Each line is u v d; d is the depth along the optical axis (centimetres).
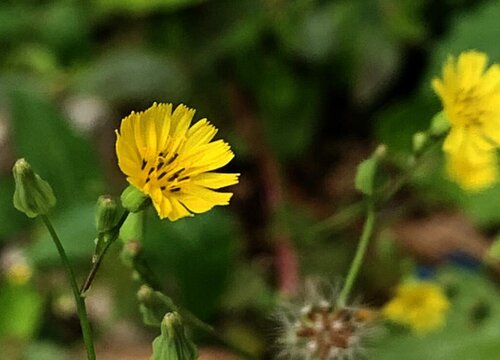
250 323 15
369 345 13
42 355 14
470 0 17
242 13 17
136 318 15
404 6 17
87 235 13
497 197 16
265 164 17
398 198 17
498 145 10
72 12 17
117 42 18
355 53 17
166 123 8
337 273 15
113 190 16
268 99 18
